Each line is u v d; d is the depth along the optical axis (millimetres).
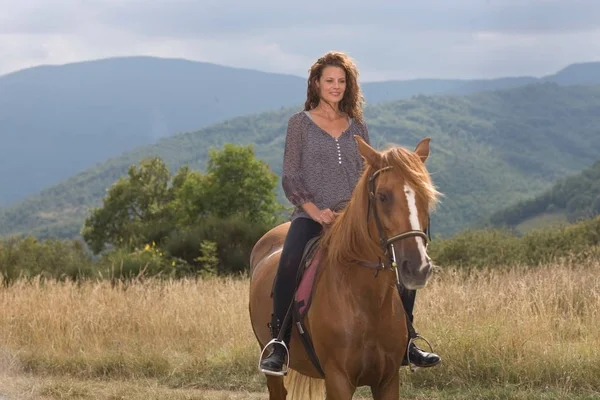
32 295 12242
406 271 4105
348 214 4684
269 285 5645
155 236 31859
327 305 4758
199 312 11141
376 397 4879
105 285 13422
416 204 4199
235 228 25781
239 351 9297
